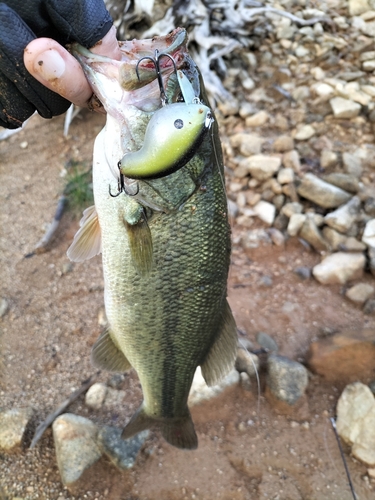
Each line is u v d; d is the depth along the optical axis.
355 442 0.46
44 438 0.47
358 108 0.77
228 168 0.74
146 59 0.24
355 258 0.61
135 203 0.27
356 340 0.51
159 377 0.35
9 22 0.23
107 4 0.73
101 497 0.44
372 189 0.69
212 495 0.44
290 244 0.65
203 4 0.80
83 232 0.33
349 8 0.98
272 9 0.88
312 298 0.59
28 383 0.52
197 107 0.22
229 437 0.48
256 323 0.57
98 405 0.49
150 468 0.45
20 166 0.76
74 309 0.59
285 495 0.44
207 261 0.30
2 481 0.45
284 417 0.49
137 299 0.31
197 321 0.32
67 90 0.25
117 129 0.27
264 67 0.87
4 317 0.58
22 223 0.68
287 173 0.70
